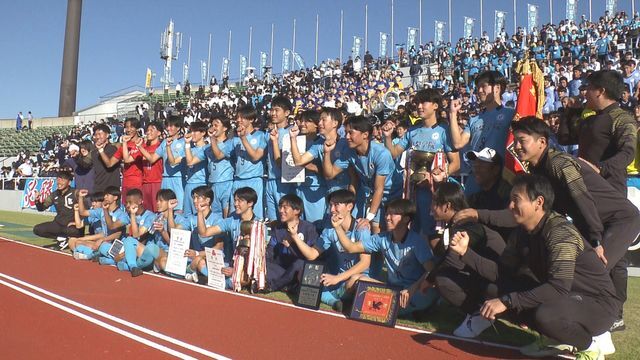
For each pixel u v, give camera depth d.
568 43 20.14
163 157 8.99
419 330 4.46
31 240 11.05
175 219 7.59
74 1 39.91
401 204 5.05
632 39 18.77
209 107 27.30
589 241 3.96
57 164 21.56
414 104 6.02
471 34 30.44
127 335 4.14
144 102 36.72
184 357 3.62
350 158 6.36
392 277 5.29
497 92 5.46
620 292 4.16
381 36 34.25
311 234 6.06
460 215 4.38
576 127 4.77
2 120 42.47
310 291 5.30
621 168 4.11
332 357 3.67
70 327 4.34
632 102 8.21
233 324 4.53
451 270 4.28
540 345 3.76
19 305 5.07
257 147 7.45
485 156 4.80
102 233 8.65
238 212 6.63
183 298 5.60
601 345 3.72
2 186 22.94
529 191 3.57
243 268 6.13
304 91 24.53
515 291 3.90
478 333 4.18
